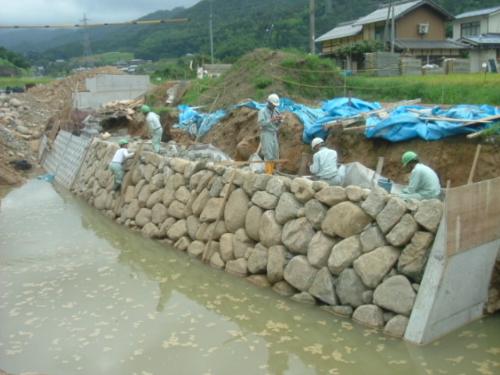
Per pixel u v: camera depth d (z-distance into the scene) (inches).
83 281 407.8
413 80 677.9
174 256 458.9
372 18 1470.2
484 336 285.9
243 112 608.1
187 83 922.1
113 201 598.2
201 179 457.4
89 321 335.0
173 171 504.4
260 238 378.9
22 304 364.8
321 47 1771.7
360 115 469.7
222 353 289.7
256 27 1753.2
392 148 427.8
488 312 308.7
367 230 308.2
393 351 278.7
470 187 275.1
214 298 366.3
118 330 321.1
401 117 424.2
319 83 730.2
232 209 411.2
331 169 373.1
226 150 599.5
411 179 311.0
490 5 1738.4
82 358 288.8
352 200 317.4
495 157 365.1
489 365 260.2
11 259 465.4
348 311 315.6
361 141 452.4
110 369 276.4
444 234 268.4
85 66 2551.7
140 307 355.6
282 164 495.2
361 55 1293.1
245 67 780.6
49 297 376.2
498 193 293.6
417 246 282.2
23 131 1090.7
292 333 309.3
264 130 450.0
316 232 339.9
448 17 1475.1
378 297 298.2
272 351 290.7
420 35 1457.9
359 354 282.5
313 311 329.4
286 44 1573.6
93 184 672.4
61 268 439.2
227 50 1606.8
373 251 302.2
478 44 1295.5
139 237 521.3
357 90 695.7
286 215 358.3
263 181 386.0
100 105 1004.6
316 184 341.1
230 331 315.9
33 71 2684.5
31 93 1382.9
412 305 283.4
